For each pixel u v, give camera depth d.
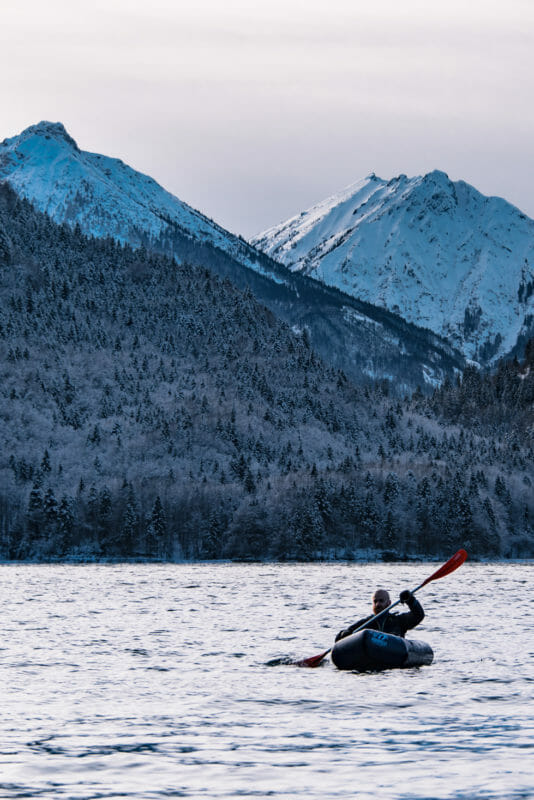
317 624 55.44
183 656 40.50
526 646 43.25
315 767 20.88
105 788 19.22
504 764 20.97
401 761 21.38
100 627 54.22
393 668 35.66
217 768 20.88
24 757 22.03
